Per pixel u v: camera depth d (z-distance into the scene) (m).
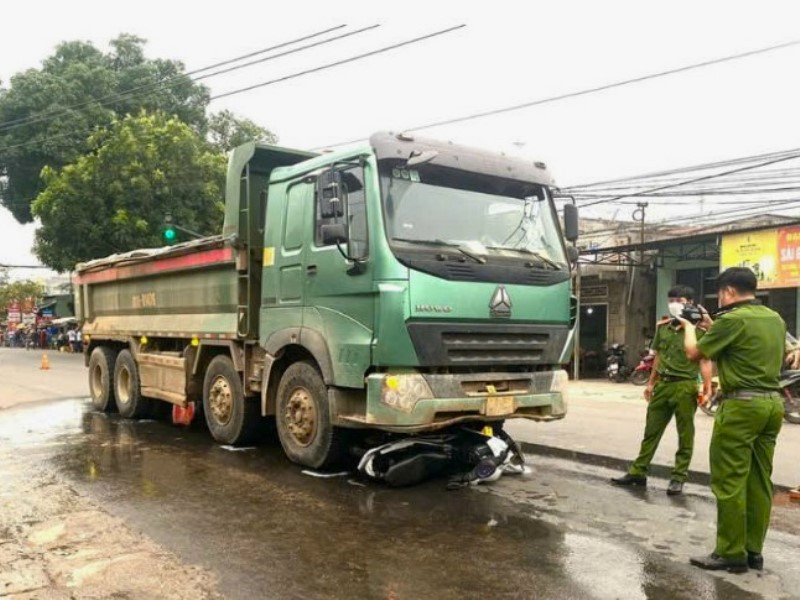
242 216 7.74
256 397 8.08
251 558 4.53
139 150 24.75
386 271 5.78
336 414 6.35
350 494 6.11
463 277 6.02
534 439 8.56
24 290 69.06
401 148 6.07
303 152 7.98
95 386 11.84
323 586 4.07
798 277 13.88
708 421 10.49
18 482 6.52
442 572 4.30
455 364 5.99
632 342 19.14
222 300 8.30
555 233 7.08
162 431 9.57
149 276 10.00
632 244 17.94
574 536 5.03
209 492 6.17
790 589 4.09
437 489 6.34
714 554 4.44
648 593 4.00
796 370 10.63
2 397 13.80
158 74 30.84
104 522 5.26
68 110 28.19
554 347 6.72
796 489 6.22
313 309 6.59
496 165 6.67
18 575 4.21
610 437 8.72
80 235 25.19
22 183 29.44
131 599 3.87
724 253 15.25
